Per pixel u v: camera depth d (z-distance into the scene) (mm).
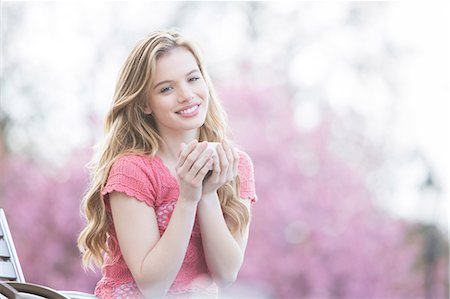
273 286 17359
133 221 3426
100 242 3574
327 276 17484
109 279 3533
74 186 16688
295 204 17625
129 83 3578
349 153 18641
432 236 18812
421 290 18281
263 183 17625
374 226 18000
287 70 18891
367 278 17688
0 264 3482
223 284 3484
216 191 3605
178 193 3512
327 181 17906
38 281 16516
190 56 3557
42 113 17422
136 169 3469
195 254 3482
